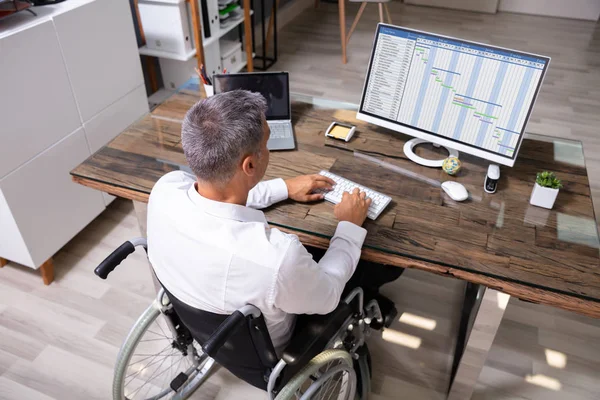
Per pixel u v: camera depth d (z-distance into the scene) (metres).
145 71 3.34
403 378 1.88
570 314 2.13
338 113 1.98
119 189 1.59
